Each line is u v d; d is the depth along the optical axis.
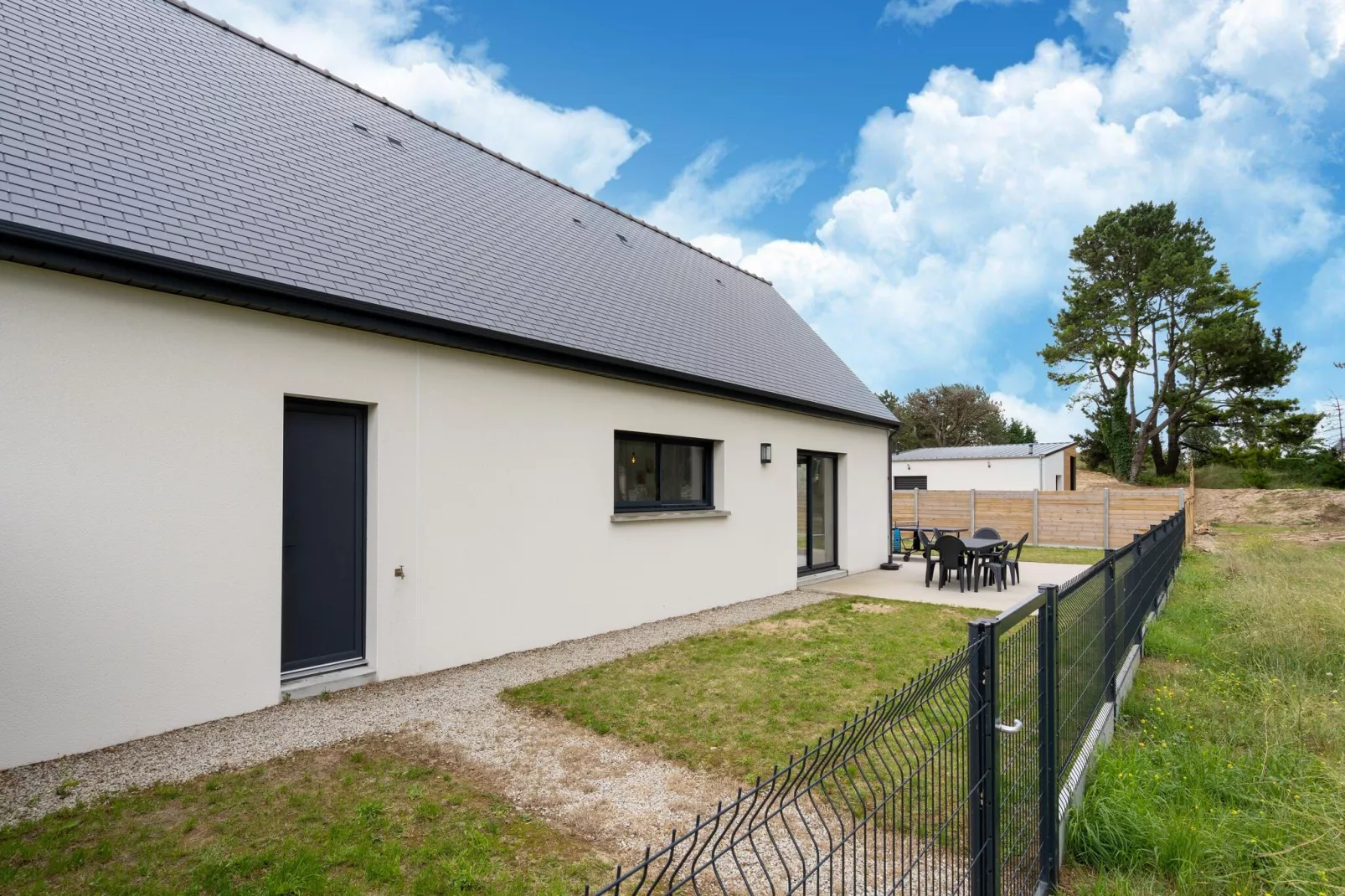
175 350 4.71
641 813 3.68
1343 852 3.09
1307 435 33.00
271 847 3.24
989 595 10.83
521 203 10.23
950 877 2.66
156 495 4.61
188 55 7.27
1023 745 2.90
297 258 5.61
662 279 11.69
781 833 3.47
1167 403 36.28
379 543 5.89
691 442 9.77
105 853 3.16
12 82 5.11
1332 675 6.03
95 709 4.32
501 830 3.47
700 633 8.07
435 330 6.20
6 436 4.03
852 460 13.48
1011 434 56.75
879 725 2.09
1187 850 3.23
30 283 4.12
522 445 7.14
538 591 7.27
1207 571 12.95
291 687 5.34
